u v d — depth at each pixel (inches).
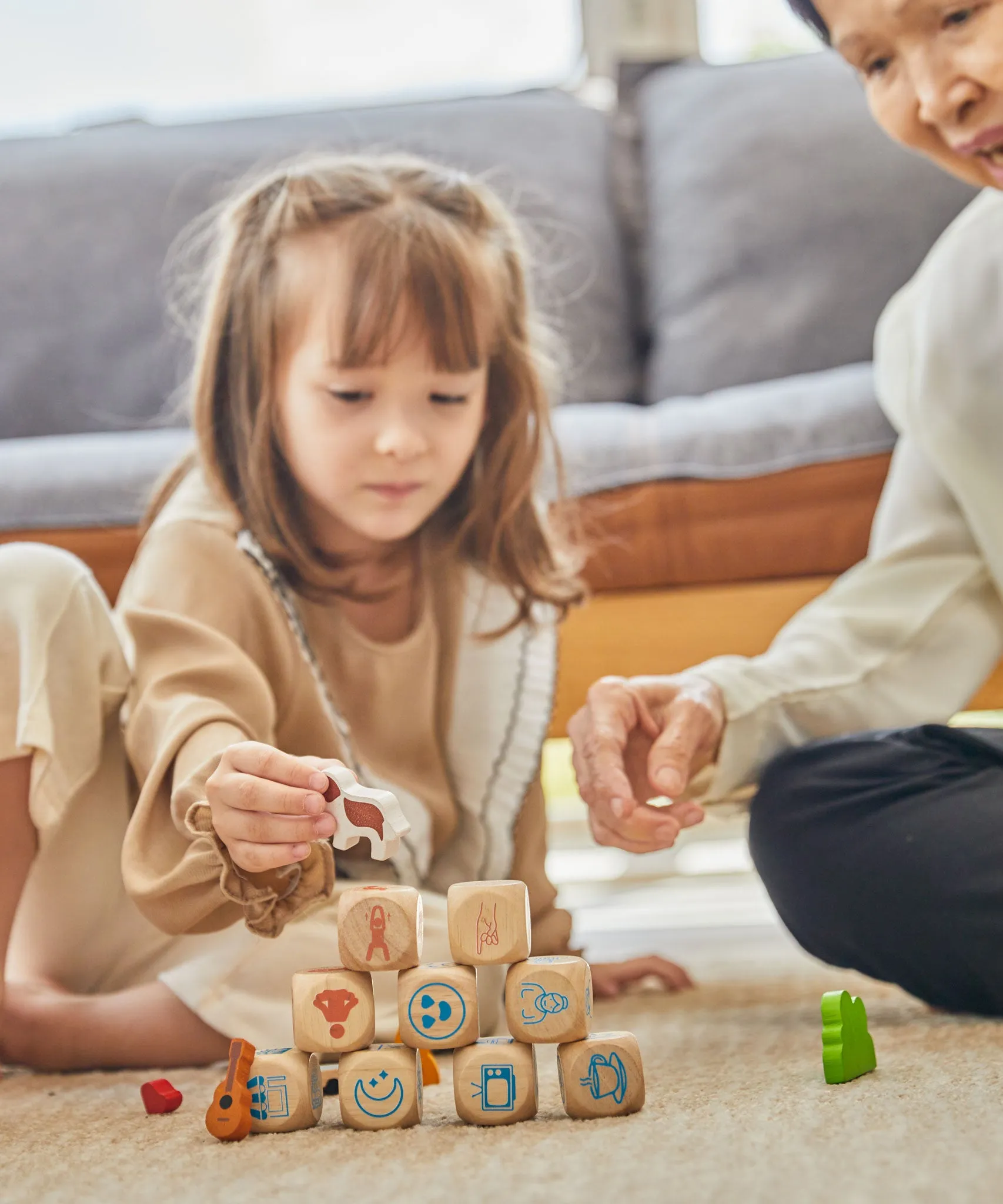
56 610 35.5
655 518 55.5
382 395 41.4
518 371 46.0
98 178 78.5
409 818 41.1
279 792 27.9
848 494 55.0
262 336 42.4
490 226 46.7
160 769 32.5
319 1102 27.4
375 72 101.3
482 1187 20.9
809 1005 42.0
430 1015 26.4
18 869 34.4
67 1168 24.0
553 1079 32.1
